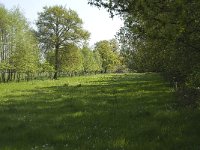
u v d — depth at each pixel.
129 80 63.75
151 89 38.62
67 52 119.12
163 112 20.50
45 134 16.14
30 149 13.29
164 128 16.22
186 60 21.47
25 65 90.12
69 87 49.62
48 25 115.94
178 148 13.05
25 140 15.16
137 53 42.75
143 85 46.25
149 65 40.69
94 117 20.77
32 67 93.19
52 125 18.53
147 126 16.94
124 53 48.78
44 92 41.97
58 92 41.00
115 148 13.30
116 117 20.38
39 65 106.06
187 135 14.86
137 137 15.03
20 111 24.69
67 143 14.45
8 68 86.81
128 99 29.81
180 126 16.56
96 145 13.83
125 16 17.98
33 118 21.20
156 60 34.34
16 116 22.08
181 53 20.78
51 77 116.81
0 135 16.31
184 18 14.44
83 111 23.77
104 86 48.84
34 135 16.06
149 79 62.97
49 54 118.12
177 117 18.84
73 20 118.12
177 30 14.52
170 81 42.09
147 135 15.29
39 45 115.12
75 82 64.75
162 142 13.97
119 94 35.12
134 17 17.23
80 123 19.02
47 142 14.74
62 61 119.44
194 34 16.09
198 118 18.22
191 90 24.50
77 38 118.88
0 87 55.91
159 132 15.61
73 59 120.69
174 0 14.51
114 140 14.46
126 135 15.43
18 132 16.88
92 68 149.88
